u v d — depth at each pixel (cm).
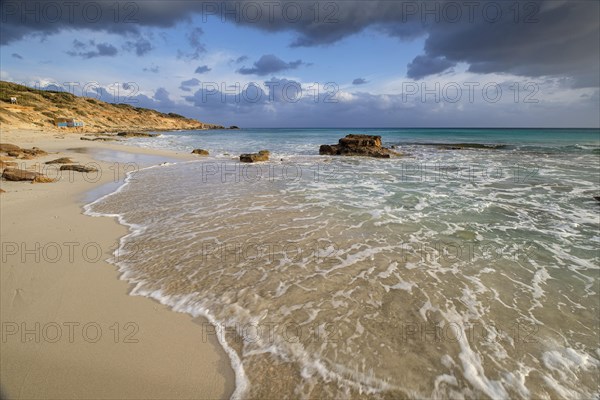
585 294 510
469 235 758
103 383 348
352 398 325
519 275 571
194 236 751
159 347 398
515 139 4981
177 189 1278
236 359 379
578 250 677
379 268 593
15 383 347
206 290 522
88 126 7519
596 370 360
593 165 1988
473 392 332
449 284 539
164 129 11369
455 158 2445
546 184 1380
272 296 504
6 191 1180
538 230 795
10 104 5956
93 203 1054
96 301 493
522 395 329
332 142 4691
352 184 1375
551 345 398
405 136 6128
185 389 340
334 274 571
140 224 840
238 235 755
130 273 579
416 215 911
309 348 393
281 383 344
